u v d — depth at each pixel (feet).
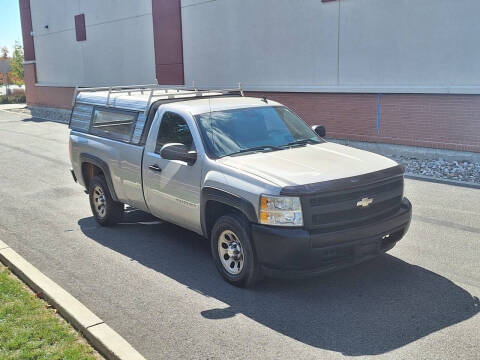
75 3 89.30
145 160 22.63
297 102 53.06
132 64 77.41
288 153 19.94
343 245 17.04
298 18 50.98
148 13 71.72
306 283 18.95
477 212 27.14
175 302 17.85
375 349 14.32
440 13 40.40
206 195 19.19
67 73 96.32
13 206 31.89
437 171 37.29
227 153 19.85
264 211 17.10
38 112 102.12
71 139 28.25
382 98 45.47
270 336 15.28
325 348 14.48
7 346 14.51
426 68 42.04
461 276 19.13
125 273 20.65
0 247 22.94
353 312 16.56
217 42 60.85
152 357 14.42
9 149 56.59
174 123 21.76
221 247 19.30
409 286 18.35
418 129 43.47
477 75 39.22
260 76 56.34
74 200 33.09
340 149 20.81
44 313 16.75
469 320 15.78
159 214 22.81
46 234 26.08
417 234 23.93
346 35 47.16
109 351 14.03
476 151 40.14
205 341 15.16
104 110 26.22
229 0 58.08
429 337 14.84
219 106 22.12
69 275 20.63
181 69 67.26
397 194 18.90
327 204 16.99
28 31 107.96
